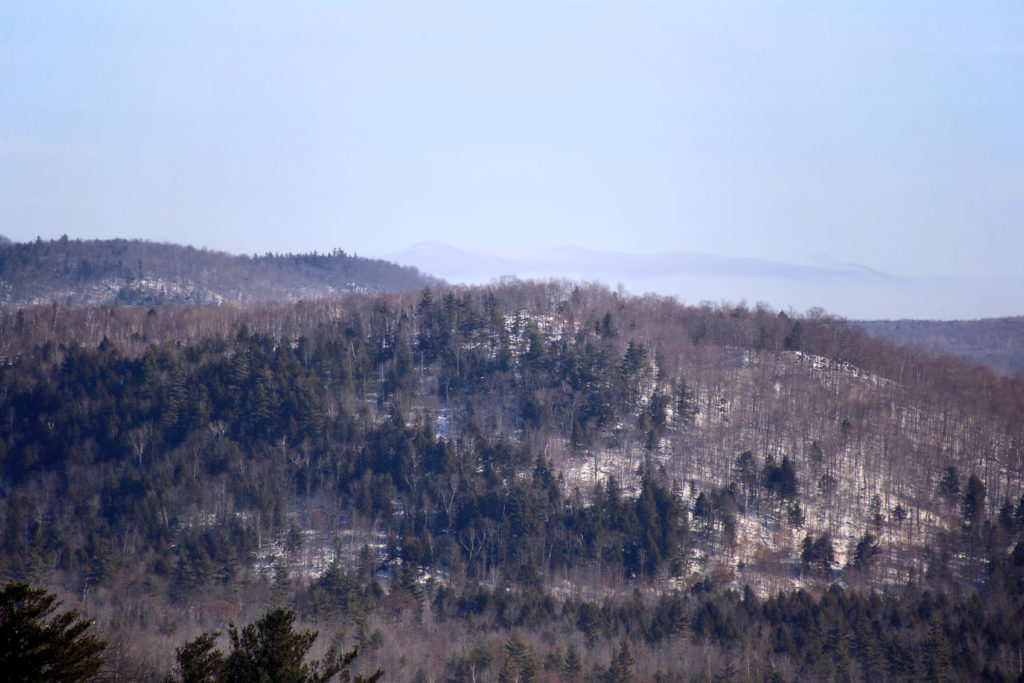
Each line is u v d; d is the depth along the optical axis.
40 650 90.38
